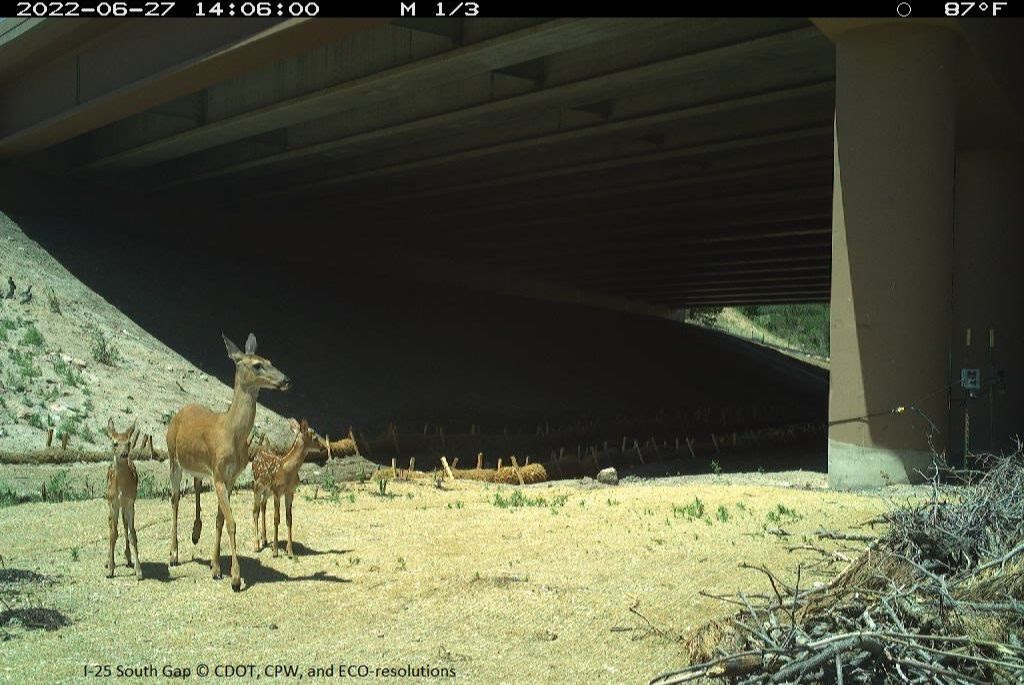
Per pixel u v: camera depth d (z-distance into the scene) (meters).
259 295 36.97
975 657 7.05
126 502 11.06
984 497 9.66
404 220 43.06
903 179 18.02
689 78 22.92
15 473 18.02
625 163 30.42
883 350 18.00
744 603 8.38
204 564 11.76
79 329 27.33
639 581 10.55
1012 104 23.23
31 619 9.51
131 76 25.39
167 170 37.84
